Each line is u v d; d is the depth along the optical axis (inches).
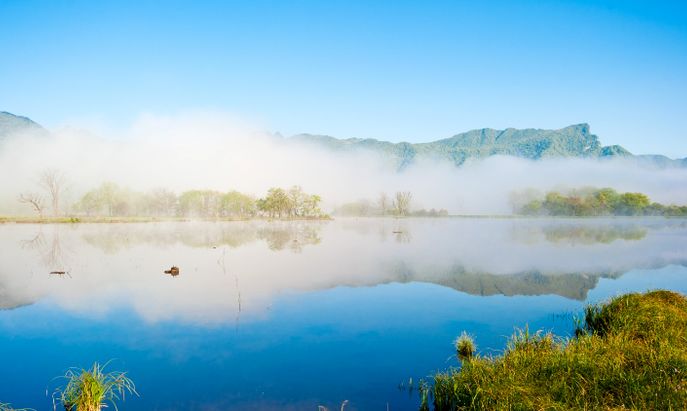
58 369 420.5
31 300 712.4
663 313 490.6
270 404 343.3
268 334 528.7
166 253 1385.3
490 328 558.9
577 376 316.2
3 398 355.3
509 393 300.0
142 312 635.5
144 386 378.3
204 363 433.4
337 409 334.0
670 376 304.7
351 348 479.5
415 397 356.2
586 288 835.4
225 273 986.1
